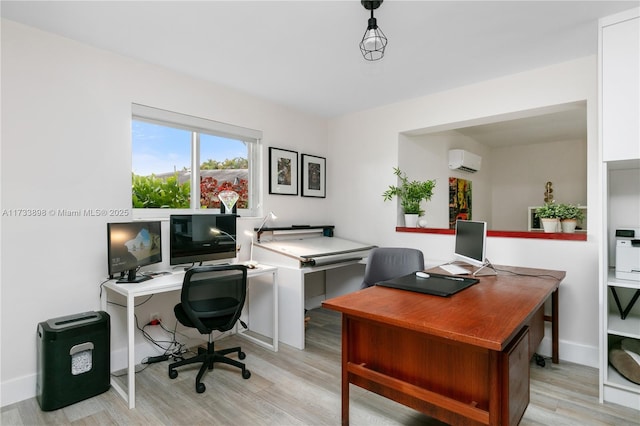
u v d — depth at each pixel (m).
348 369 1.76
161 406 2.05
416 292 1.93
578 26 2.13
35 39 2.15
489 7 1.92
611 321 2.28
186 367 2.59
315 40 2.31
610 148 2.03
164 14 1.99
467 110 3.14
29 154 2.13
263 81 3.04
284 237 3.71
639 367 2.03
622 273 2.15
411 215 3.61
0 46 2.02
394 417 1.94
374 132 3.84
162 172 2.85
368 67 2.73
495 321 1.42
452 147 4.87
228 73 2.87
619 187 2.50
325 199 4.28
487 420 1.31
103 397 2.16
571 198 5.63
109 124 2.47
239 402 2.10
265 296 3.21
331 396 2.17
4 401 2.04
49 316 2.21
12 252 2.08
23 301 2.12
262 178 3.51
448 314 1.52
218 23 2.09
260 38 2.28
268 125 3.57
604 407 2.03
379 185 3.81
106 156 2.46
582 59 2.57
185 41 2.32
